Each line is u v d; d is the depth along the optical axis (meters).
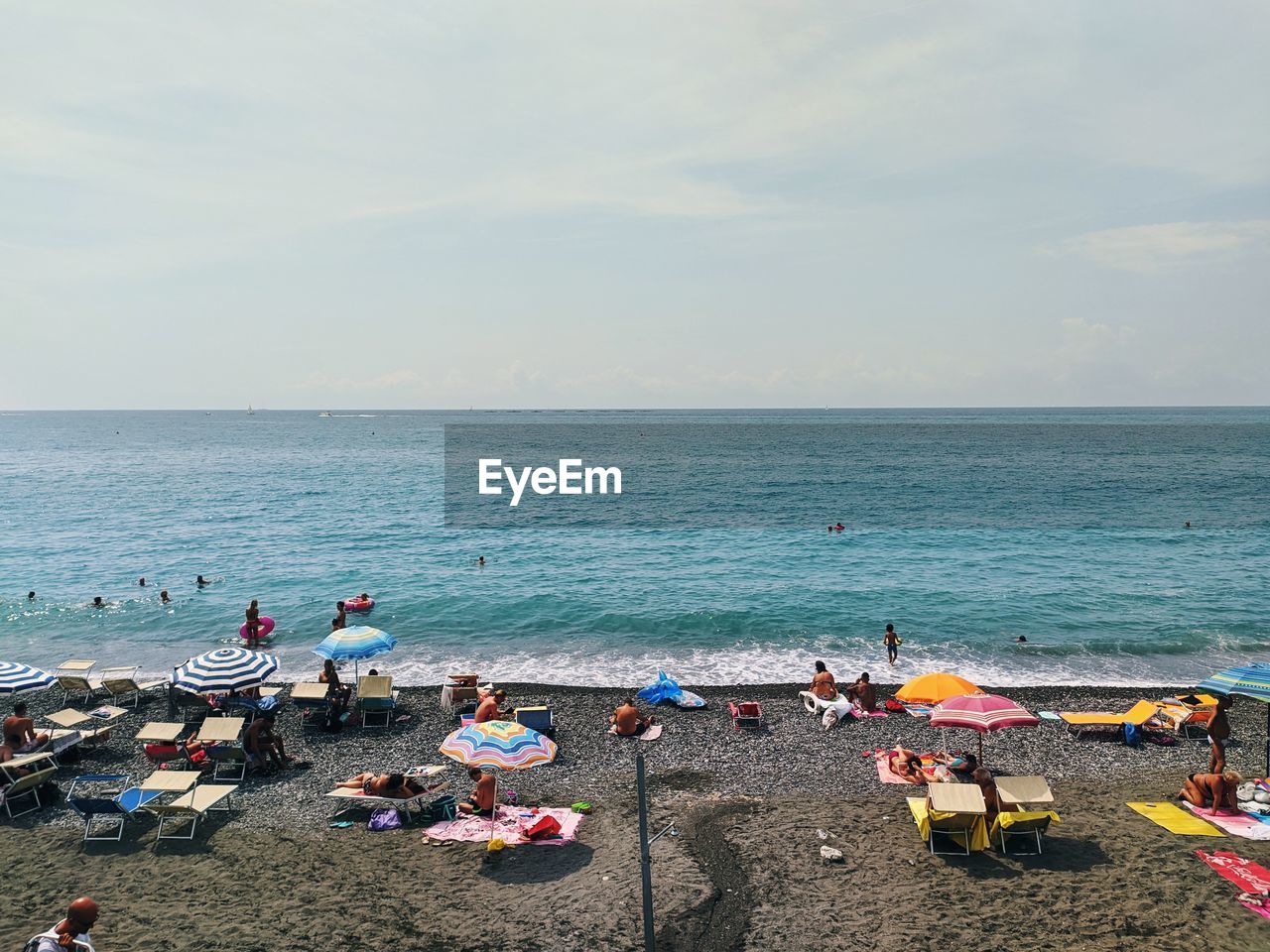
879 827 15.15
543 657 28.77
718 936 11.68
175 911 12.29
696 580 41.25
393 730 20.92
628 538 55.41
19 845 14.41
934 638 31.14
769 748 19.62
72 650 29.73
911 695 17.62
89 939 11.31
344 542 53.03
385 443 180.00
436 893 12.87
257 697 22.25
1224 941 11.31
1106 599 37.16
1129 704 23.33
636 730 20.66
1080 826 15.03
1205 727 20.39
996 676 26.75
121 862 13.86
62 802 16.19
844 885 13.08
